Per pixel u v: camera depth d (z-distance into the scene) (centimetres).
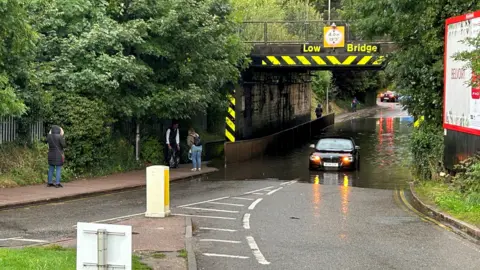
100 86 2169
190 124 3216
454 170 1762
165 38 2462
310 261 982
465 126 1631
